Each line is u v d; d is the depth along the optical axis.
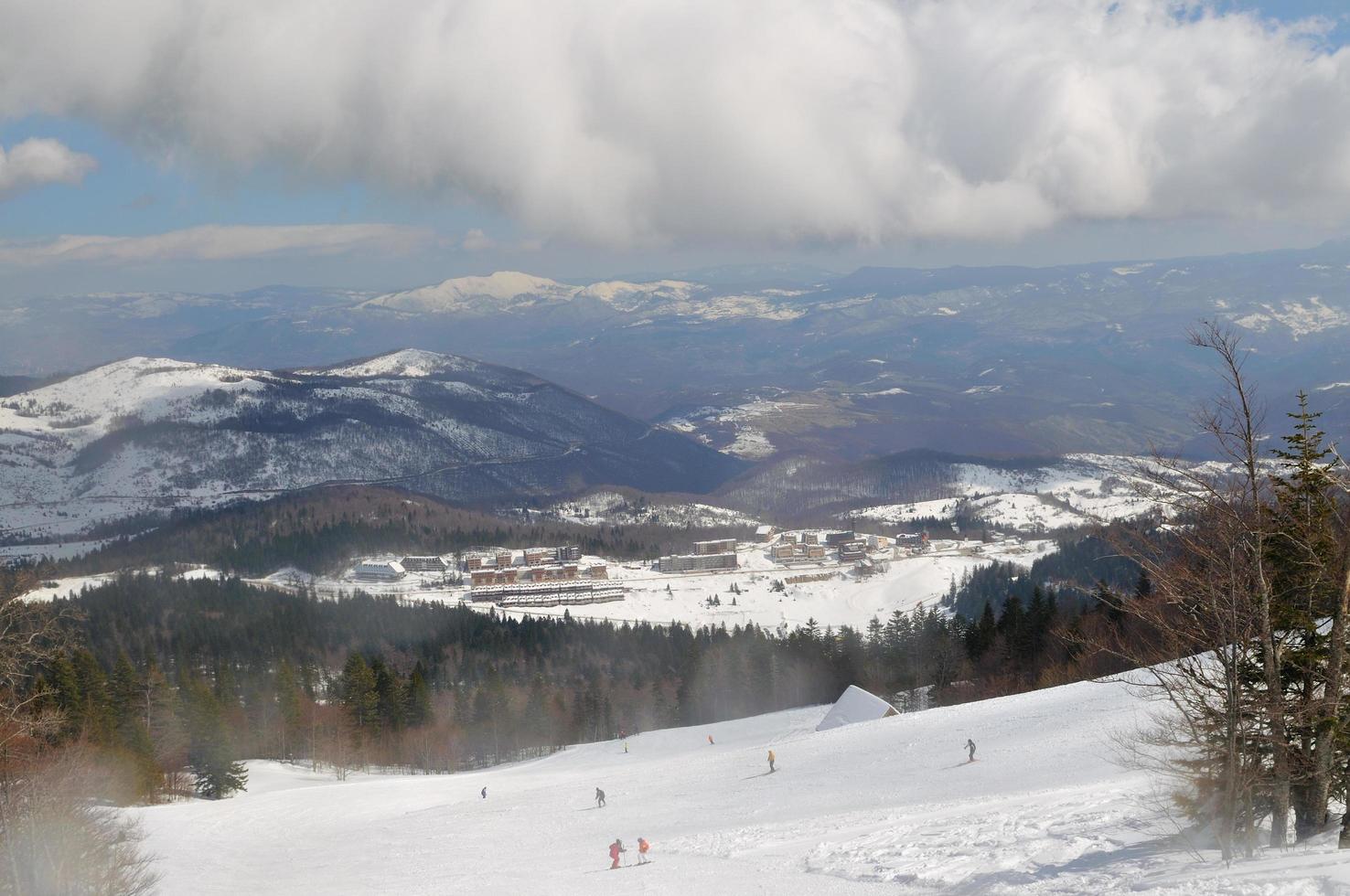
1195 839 25.16
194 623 183.88
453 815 76.62
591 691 151.25
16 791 39.50
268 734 135.25
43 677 96.19
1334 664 23.11
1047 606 120.50
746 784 69.44
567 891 36.09
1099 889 21.91
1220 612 22.12
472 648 183.25
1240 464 22.52
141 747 102.25
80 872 40.22
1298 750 23.59
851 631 170.50
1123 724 57.56
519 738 141.38
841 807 52.38
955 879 27.08
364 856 61.09
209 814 84.25
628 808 67.75
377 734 134.75
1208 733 23.50
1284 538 23.67
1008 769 53.91
